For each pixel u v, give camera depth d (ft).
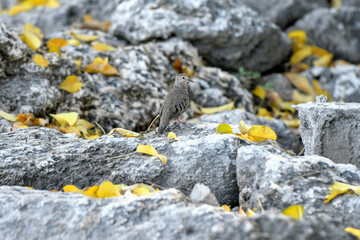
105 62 43.52
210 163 26.30
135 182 26.37
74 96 40.06
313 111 28.73
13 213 21.06
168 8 51.24
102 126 40.45
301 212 21.13
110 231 19.88
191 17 50.83
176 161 26.76
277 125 41.73
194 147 26.99
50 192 23.21
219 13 51.57
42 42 45.03
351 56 59.72
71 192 23.50
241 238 17.26
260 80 53.88
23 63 39.65
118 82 43.06
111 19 54.34
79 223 20.30
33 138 30.60
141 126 42.45
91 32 51.24
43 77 39.63
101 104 41.39
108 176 26.66
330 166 24.21
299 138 43.09
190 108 44.96
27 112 36.42
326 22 60.34
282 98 52.75
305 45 60.13
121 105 41.88
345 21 60.08
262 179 23.58
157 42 50.03
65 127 36.42
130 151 27.99
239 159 24.62
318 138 28.58
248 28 51.65
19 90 37.45
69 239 19.93
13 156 27.35
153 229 19.51
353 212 21.59
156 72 46.19
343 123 28.14
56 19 62.64
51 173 26.89
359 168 28.07
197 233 18.90
